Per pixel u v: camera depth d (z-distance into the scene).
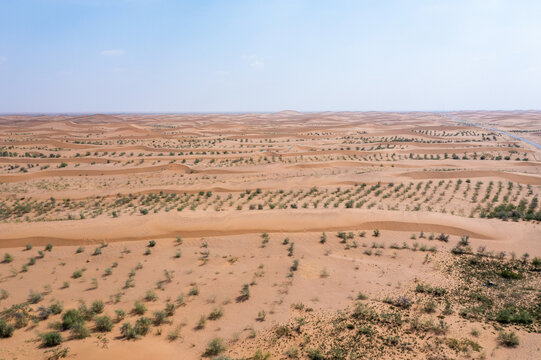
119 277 24.30
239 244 30.03
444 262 25.45
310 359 14.41
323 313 18.56
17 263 26.83
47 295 21.72
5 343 15.95
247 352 15.20
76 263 26.81
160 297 21.25
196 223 33.88
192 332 17.23
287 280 23.19
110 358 14.66
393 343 15.29
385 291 21.05
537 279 22.25
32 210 44.31
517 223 33.38
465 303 19.19
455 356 14.04
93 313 18.91
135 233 31.69
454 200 44.81
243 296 21.09
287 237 31.09
